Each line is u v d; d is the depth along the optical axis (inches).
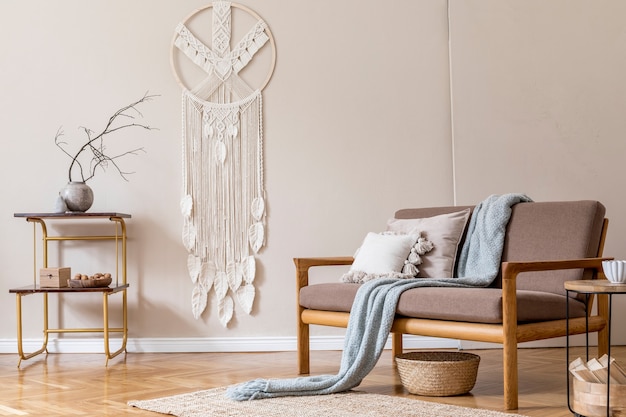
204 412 118.7
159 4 198.2
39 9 198.4
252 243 195.6
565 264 127.8
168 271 195.6
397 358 136.8
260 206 195.8
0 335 195.8
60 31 198.4
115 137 197.5
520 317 121.9
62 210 183.3
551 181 192.4
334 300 146.0
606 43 193.0
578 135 192.5
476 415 114.0
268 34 197.8
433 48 196.9
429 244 154.5
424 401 125.6
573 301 132.5
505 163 193.0
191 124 196.9
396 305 134.5
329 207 196.2
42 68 197.8
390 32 197.6
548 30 193.8
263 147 196.9
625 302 191.6
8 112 197.6
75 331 190.9
